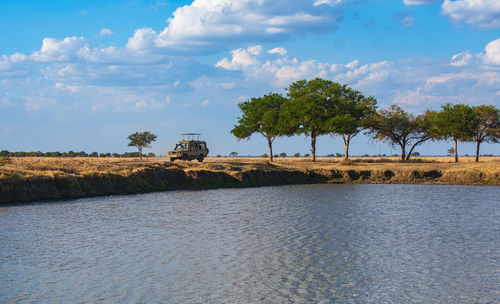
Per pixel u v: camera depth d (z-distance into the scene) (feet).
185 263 50.57
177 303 38.63
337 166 191.93
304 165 198.70
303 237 64.59
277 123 229.25
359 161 241.55
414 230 70.59
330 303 39.09
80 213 85.20
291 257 53.42
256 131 245.65
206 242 61.00
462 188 146.20
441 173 170.50
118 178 127.13
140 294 40.68
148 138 282.56
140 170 138.31
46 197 104.47
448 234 67.56
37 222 74.33
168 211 90.07
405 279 45.70
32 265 49.03
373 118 243.81
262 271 47.88
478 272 48.16
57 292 40.88
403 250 57.36
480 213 89.40
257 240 62.44
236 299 39.78
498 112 222.89
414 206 99.66
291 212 89.51
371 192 133.28
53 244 58.80
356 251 56.54
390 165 198.90
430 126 240.32
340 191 137.08
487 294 41.63
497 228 72.64
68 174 114.73
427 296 41.04
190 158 183.93
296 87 247.50
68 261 50.88
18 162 136.15
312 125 221.66
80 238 62.75
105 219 78.95
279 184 167.84
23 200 99.30
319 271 48.08
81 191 113.70
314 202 106.93
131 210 90.84
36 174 106.52
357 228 71.97
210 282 44.14
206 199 112.98
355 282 44.57
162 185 139.85
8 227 69.56
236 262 51.21
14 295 39.96
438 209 94.84
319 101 220.02
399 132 248.93
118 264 49.93
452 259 53.16
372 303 39.22
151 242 60.85
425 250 57.36
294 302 39.22
